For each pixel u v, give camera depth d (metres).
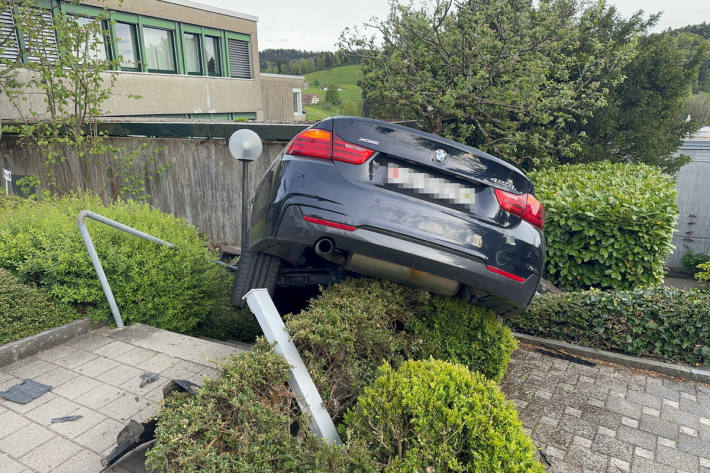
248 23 21.17
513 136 9.16
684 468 3.16
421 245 3.07
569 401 4.02
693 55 13.98
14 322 3.90
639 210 6.36
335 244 3.08
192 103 18.69
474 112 9.09
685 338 4.71
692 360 4.67
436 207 3.14
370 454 2.36
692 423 3.73
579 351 5.03
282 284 4.05
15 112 11.63
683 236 17.78
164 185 9.12
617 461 3.22
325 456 2.21
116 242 4.71
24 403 3.15
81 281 4.36
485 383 2.62
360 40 9.28
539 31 8.65
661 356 4.84
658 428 3.64
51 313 4.18
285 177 3.15
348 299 3.25
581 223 6.69
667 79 13.41
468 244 3.13
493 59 8.70
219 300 5.57
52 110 8.72
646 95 13.43
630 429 3.62
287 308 4.53
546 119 8.73
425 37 9.14
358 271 3.33
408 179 3.18
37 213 5.30
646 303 4.99
